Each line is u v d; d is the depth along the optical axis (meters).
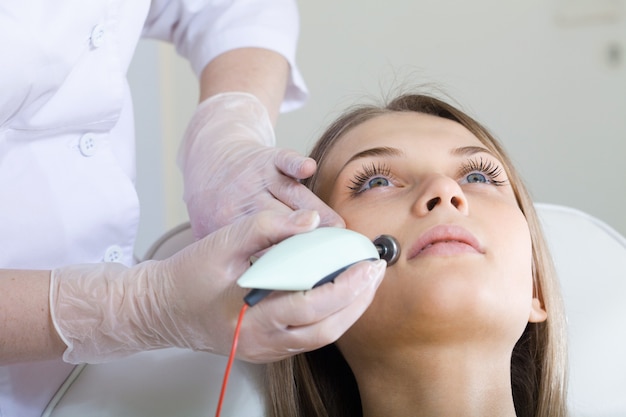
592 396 1.30
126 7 1.15
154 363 1.19
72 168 1.12
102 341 0.96
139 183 2.25
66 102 1.08
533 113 2.44
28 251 1.05
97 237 1.16
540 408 1.22
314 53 2.51
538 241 1.22
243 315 0.84
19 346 0.94
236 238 0.86
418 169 1.09
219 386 1.17
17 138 1.05
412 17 2.44
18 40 0.96
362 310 0.83
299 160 1.05
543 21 2.38
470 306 0.94
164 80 2.37
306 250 0.78
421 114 1.24
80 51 1.07
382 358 1.01
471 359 0.99
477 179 1.12
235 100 1.32
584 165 2.45
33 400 1.11
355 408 1.26
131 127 1.29
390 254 0.96
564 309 1.26
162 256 1.39
